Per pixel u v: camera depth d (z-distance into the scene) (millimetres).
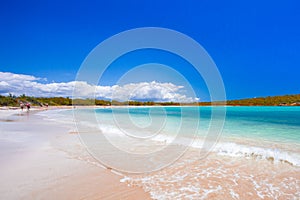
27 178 4109
